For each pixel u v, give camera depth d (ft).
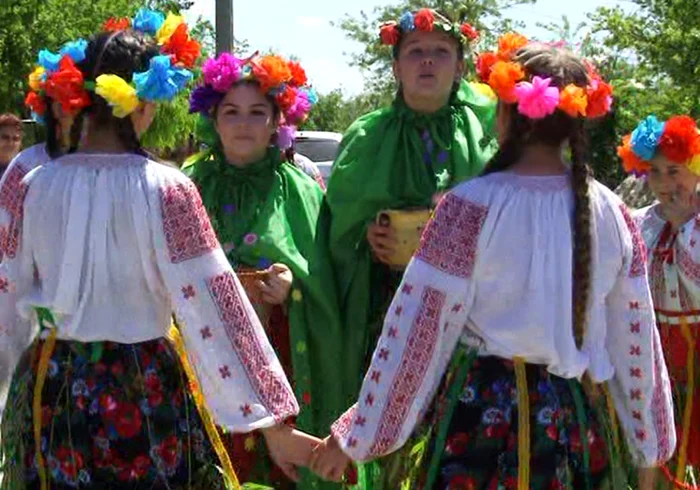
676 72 66.90
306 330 16.31
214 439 11.35
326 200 16.53
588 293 10.89
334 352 16.31
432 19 15.92
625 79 69.56
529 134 11.08
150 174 10.91
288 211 16.70
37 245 10.98
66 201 10.85
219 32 37.81
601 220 11.04
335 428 11.54
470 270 10.87
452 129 16.22
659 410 11.51
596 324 11.10
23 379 11.26
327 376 16.37
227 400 11.05
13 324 11.50
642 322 11.28
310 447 11.76
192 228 10.94
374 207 16.07
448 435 11.10
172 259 10.84
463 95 16.53
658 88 69.77
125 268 10.85
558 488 10.89
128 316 10.93
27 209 11.05
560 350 10.80
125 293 10.90
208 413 11.34
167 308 11.16
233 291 11.07
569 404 11.00
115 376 10.91
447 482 11.07
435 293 10.89
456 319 11.02
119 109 10.84
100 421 10.87
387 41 16.21
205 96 16.60
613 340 11.35
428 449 11.28
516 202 10.85
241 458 16.11
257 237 16.28
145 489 11.00
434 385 11.19
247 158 16.79
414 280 11.01
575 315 10.83
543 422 10.88
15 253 11.22
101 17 65.98
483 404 10.98
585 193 10.88
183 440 11.21
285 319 16.53
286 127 16.93
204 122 17.12
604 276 11.05
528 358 10.92
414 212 15.31
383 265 16.40
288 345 16.56
